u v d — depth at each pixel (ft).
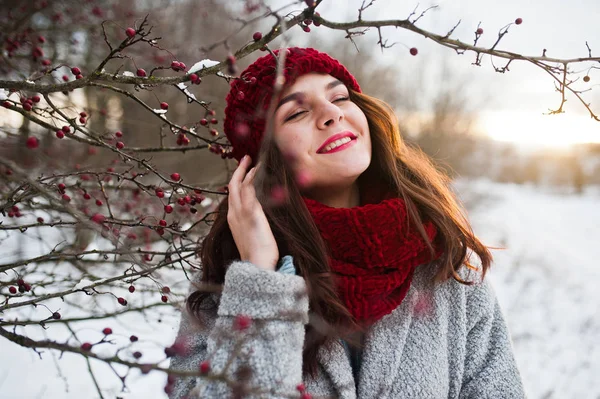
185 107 16.15
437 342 4.48
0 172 6.19
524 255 22.97
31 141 4.96
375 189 5.20
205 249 5.02
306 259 4.27
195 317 4.54
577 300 17.42
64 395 8.36
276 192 4.37
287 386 3.64
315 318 4.04
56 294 4.54
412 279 4.69
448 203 5.01
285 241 4.61
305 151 4.49
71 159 8.42
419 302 4.58
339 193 4.86
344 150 4.50
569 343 13.92
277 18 3.33
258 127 4.77
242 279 3.96
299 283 3.95
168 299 4.76
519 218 35.47
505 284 18.88
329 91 4.65
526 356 13.19
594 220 36.37
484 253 4.89
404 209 4.39
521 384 4.61
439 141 45.70
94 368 9.20
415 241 4.40
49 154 7.70
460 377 4.54
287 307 3.87
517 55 4.16
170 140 14.65
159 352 9.21
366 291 4.23
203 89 16.38
